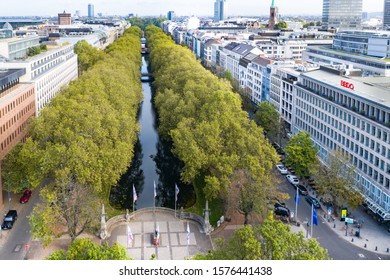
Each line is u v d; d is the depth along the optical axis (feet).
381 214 449.48
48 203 387.55
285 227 274.98
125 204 497.05
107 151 456.45
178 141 482.69
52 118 510.17
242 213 432.25
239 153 465.88
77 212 399.85
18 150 479.82
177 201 504.02
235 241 271.08
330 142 605.73
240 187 417.08
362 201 454.81
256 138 479.41
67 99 593.42
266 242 265.13
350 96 546.26
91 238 409.28
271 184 431.02
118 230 426.51
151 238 412.16
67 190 414.00
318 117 643.86
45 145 484.74
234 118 520.01
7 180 476.54
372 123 493.36
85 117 501.97
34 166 451.53
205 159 459.32
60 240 405.39
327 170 500.33
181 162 625.82
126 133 528.22
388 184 464.24
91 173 429.38
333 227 442.50
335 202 464.65
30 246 398.62
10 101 554.87
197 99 629.51
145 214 458.50
